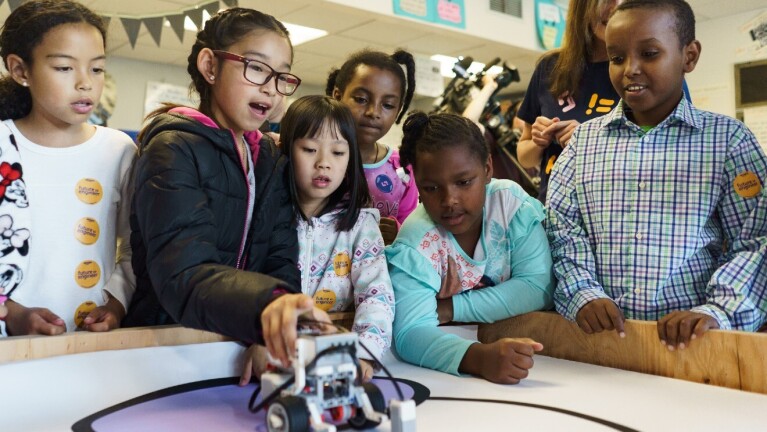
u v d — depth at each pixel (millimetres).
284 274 1018
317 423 569
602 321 1001
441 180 1083
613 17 1093
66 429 658
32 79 994
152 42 4883
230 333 673
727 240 1069
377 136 1504
